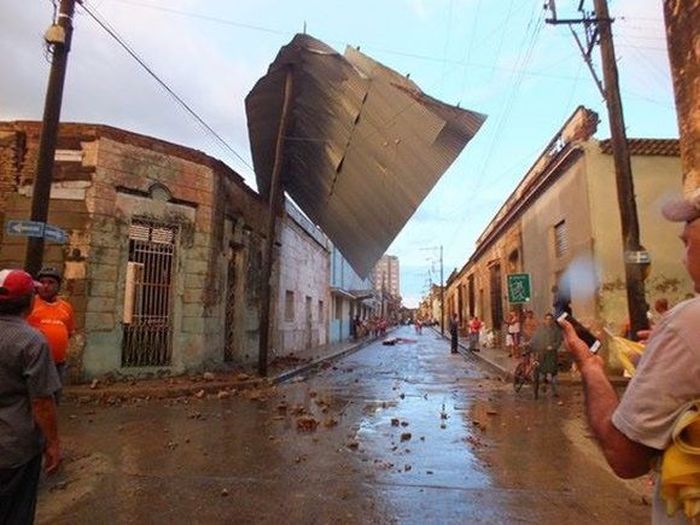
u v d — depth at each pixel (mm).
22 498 3053
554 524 4625
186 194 14750
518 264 24641
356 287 51375
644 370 1516
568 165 17250
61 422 8930
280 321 23016
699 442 1426
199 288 14938
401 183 16375
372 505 5062
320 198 22141
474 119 12516
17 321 3086
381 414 10172
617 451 1553
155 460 6547
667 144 15453
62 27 7992
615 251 15266
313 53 13500
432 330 83812
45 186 7785
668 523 1527
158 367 13906
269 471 6133
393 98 13117
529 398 12453
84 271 12570
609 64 10328
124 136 13469
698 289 1590
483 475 6094
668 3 6617
